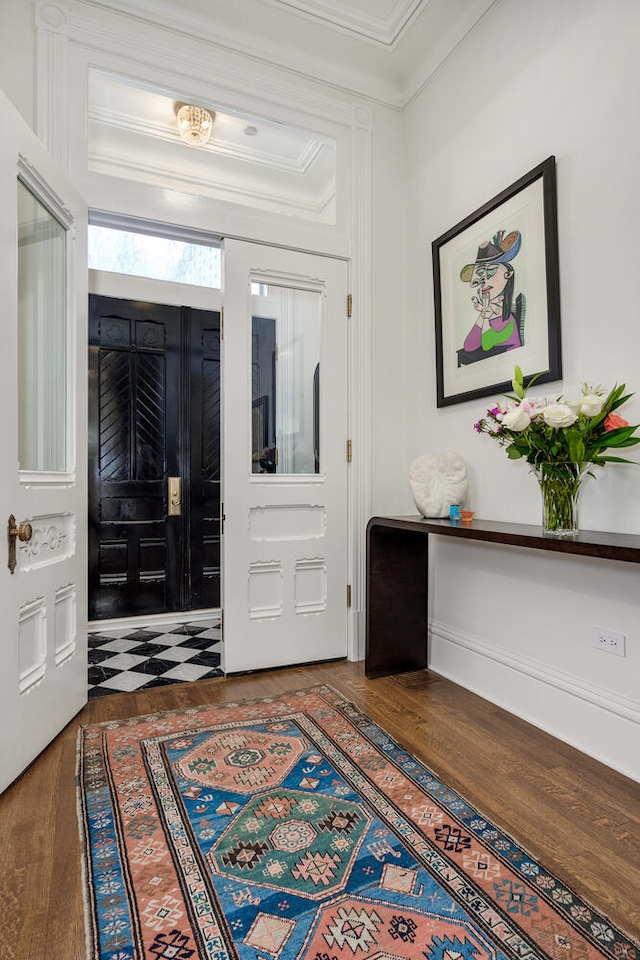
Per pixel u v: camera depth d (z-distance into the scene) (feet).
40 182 6.36
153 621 12.40
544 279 6.98
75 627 7.26
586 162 6.47
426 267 9.65
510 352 7.61
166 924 3.78
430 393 9.55
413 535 9.02
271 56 9.08
